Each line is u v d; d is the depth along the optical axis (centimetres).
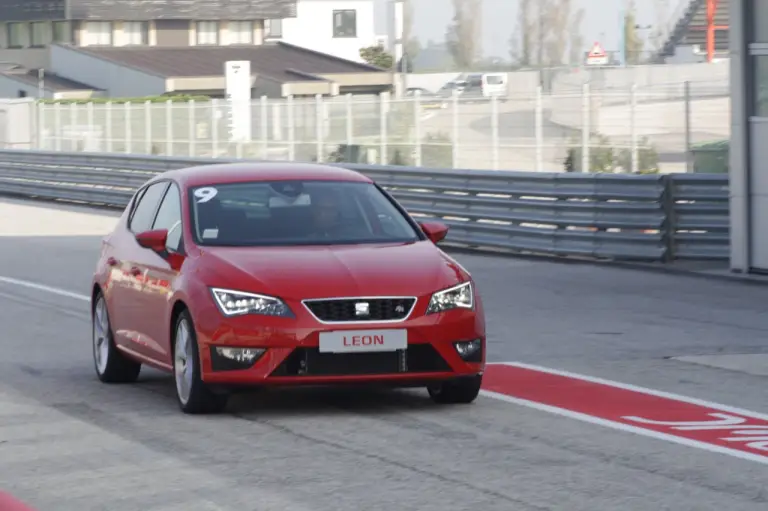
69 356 3183
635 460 1975
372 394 2567
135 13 19638
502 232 5541
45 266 5306
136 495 1797
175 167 8006
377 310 2259
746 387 2658
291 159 10650
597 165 8769
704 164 7831
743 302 4056
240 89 15412
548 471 1903
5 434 2233
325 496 1767
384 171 6191
